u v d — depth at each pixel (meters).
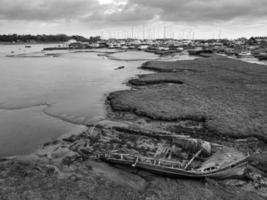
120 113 22.70
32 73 49.03
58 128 19.42
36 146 16.06
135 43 177.25
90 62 70.81
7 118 21.70
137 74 46.81
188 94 28.03
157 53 101.81
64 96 29.70
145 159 13.50
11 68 56.72
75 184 11.20
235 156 13.29
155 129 18.78
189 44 158.88
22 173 12.09
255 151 15.08
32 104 26.16
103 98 28.56
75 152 14.97
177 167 12.61
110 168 13.14
